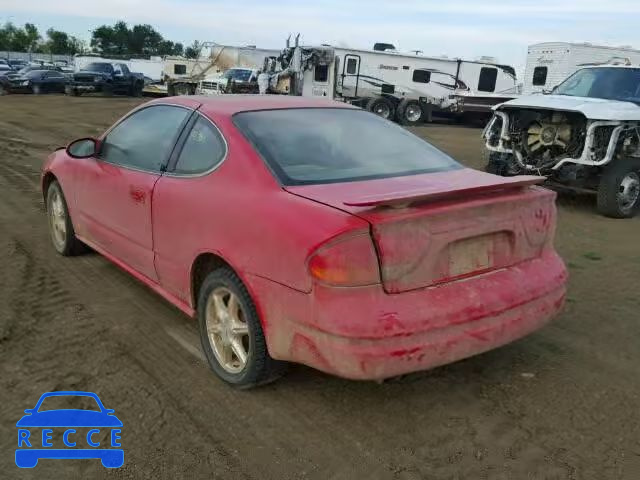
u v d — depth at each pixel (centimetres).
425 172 361
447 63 2786
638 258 605
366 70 2670
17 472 274
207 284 344
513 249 323
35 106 2562
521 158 897
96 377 350
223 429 305
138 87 3600
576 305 470
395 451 289
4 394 331
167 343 393
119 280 502
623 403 331
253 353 317
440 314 282
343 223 272
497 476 273
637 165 808
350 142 375
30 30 11644
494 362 374
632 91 934
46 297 462
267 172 326
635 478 272
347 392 338
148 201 392
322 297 273
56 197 554
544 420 315
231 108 377
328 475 272
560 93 1000
